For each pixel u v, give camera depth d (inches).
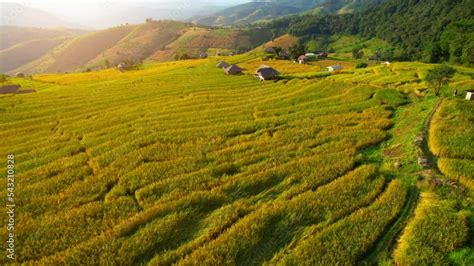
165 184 1279.5
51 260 908.0
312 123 1941.4
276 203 1149.1
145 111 2271.2
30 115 2258.9
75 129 1959.9
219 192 1220.5
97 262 905.5
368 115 2039.9
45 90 3403.1
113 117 2158.0
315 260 901.2
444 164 1333.7
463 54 5561.0
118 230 1019.9
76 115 2257.6
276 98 2524.6
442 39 7047.2
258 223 1040.8
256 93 2733.8
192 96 2659.9
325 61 7111.2
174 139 1739.7
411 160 1413.6
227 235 991.6
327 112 2138.3
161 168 1414.9
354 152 1539.1
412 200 1162.0
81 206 1156.5
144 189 1245.1
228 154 1556.3
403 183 1245.7
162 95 2751.0
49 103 2581.2
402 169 1366.9
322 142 1675.7
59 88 3388.3
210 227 1043.9
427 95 2406.5
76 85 3703.3
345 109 2180.1
